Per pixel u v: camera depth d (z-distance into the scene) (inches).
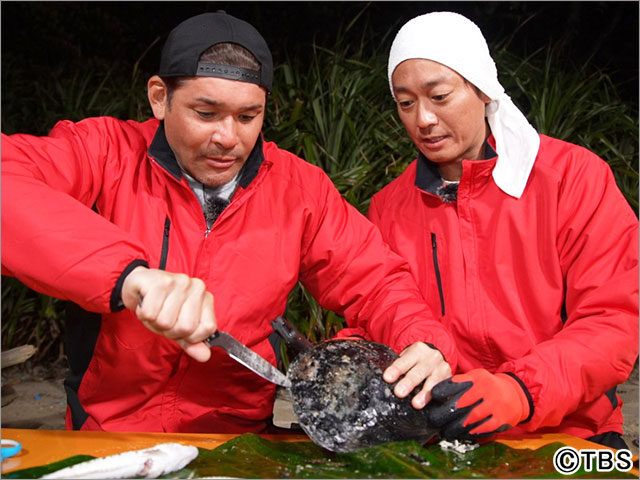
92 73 189.9
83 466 42.7
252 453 48.8
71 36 208.7
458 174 68.1
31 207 50.8
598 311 60.1
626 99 201.2
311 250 67.0
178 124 56.9
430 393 49.9
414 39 61.1
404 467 45.1
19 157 55.2
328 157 139.6
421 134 63.3
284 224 64.1
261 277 62.6
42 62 207.0
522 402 53.7
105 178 61.9
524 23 203.0
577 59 216.1
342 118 141.6
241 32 55.9
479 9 217.2
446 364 52.7
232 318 61.7
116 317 60.3
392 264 66.8
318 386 49.2
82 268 48.7
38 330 139.3
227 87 54.5
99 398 63.2
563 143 66.9
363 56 185.5
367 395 48.7
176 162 61.4
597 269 62.1
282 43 212.4
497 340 65.6
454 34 60.6
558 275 64.2
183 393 63.1
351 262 66.4
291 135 142.4
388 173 138.9
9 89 183.2
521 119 65.4
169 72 55.7
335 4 217.8
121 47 214.8
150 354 60.6
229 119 56.1
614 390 64.6
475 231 67.0
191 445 49.4
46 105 177.3
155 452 44.6
